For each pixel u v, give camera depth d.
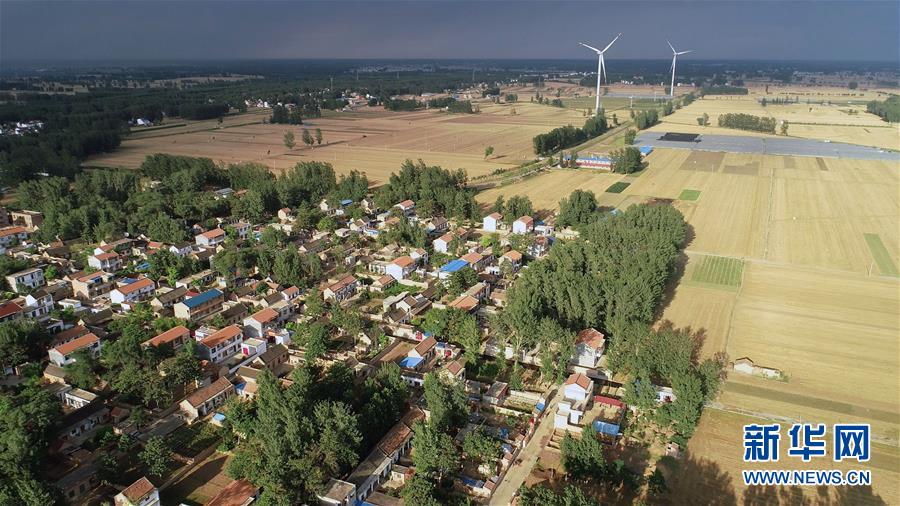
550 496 97.19
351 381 132.25
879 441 122.44
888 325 171.75
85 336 151.88
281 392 121.69
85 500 105.88
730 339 163.25
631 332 146.12
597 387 142.75
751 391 139.50
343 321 160.88
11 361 143.12
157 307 176.62
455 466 112.25
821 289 196.88
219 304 181.00
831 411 132.12
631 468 114.19
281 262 192.75
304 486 103.00
